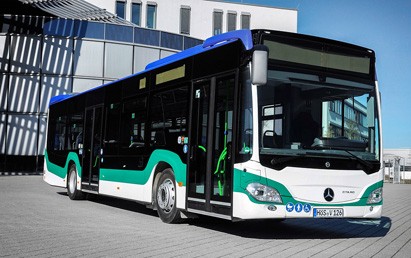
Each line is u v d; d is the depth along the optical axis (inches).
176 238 317.4
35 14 1171.3
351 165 324.2
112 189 482.0
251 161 301.1
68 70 1138.0
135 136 442.0
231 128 319.0
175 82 388.5
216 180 329.1
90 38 1149.1
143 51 1181.7
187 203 358.3
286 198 304.5
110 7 1804.9
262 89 307.3
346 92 332.8
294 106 315.0
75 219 401.4
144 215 443.5
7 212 434.9
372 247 298.5
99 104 533.6
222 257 255.1
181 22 1860.2
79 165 570.9
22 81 1122.0
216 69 340.8
